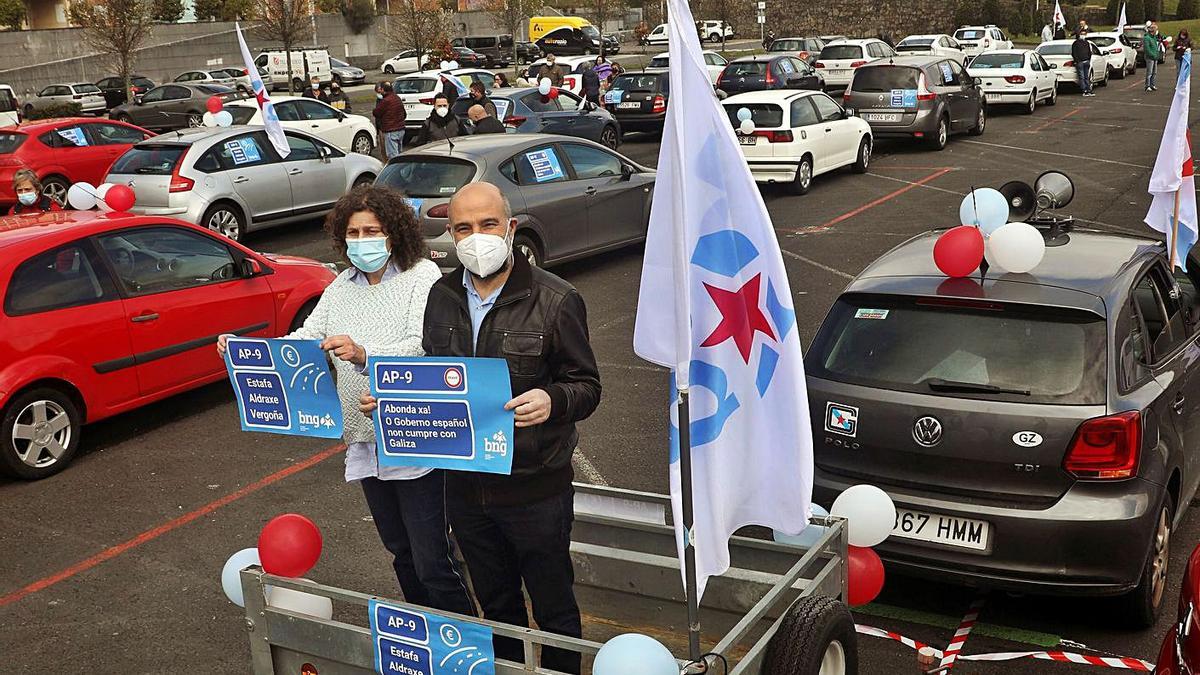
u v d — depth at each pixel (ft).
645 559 13.50
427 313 12.01
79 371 24.20
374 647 11.39
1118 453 14.15
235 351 12.85
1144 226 42.88
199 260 27.43
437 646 10.89
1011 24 205.67
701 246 10.36
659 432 24.80
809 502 11.03
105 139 64.90
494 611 12.43
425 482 12.56
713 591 13.09
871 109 69.82
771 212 52.29
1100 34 123.13
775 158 55.72
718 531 10.70
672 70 9.65
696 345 10.42
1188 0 214.90
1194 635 10.25
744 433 10.91
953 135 78.07
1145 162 60.23
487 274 11.18
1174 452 15.30
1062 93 106.52
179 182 46.09
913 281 16.37
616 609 13.94
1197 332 18.10
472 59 171.73
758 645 10.93
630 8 244.42
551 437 11.29
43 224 25.79
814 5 217.36
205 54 174.81
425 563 12.85
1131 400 14.57
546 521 11.51
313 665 11.92
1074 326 14.93
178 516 21.35
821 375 16.17
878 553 15.20
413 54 175.73
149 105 110.01
